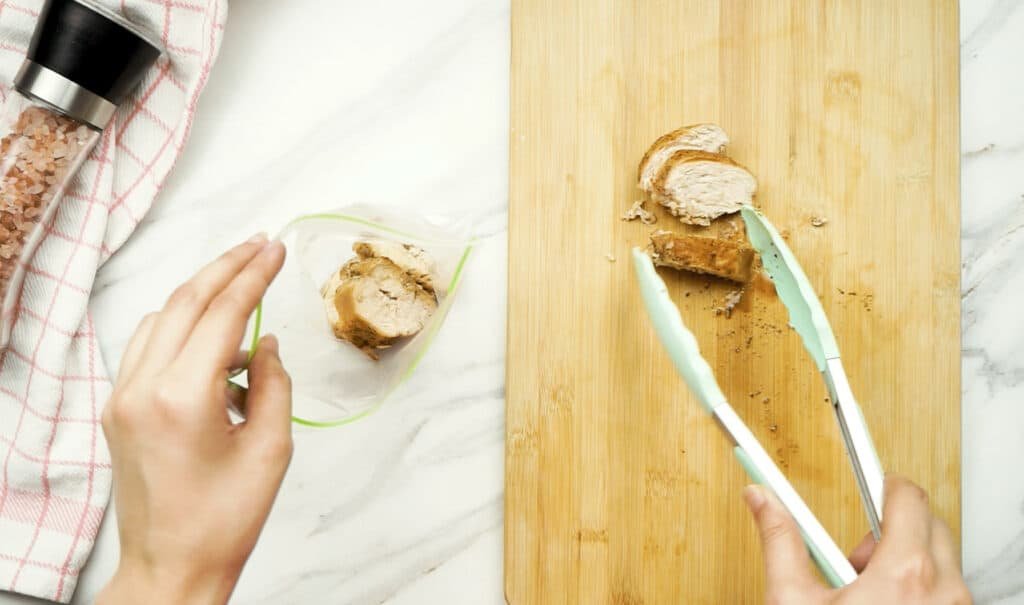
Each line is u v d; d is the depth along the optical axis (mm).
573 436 1016
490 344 1065
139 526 642
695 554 1009
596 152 1025
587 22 1026
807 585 651
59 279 1033
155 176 1057
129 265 1079
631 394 1018
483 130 1083
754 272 1028
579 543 1011
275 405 678
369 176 1081
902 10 1024
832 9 1028
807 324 845
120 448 629
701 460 1013
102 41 939
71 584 1028
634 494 1014
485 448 1062
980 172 1078
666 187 998
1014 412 1062
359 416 966
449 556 1059
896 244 1023
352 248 989
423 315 990
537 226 1024
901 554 664
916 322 1019
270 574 1059
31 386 1027
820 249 1031
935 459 1007
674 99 1029
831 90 1029
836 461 1014
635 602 1006
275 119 1087
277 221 1083
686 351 777
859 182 1028
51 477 1027
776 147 1032
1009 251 1072
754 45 1032
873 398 1019
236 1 1084
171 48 1030
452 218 1072
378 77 1086
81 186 1040
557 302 1021
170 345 631
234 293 634
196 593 655
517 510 1013
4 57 1021
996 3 1077
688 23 1029
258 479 661
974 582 1051
